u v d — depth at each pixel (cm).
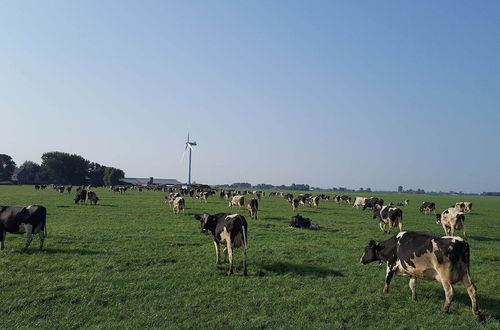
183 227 2420
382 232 2531
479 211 5434
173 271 1338
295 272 1365
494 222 3597
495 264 1633
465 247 980
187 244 1836
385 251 1165
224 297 1074
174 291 1120
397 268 1125
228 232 1322
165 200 5288
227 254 1541
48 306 981
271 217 3316
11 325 872
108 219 2802
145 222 2666
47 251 1592
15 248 1619
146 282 1191
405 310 1014
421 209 4694
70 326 872
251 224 2686
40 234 1617
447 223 2433
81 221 2652
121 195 6875
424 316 977
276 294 1111
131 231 2194
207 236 2070
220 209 3994
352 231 2531
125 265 1403
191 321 908
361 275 1349
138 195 7038
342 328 892
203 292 1115
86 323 891
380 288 1200
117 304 1007
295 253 1683
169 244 1816
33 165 17875
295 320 925
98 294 1072
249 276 1298
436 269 1001
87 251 1609
